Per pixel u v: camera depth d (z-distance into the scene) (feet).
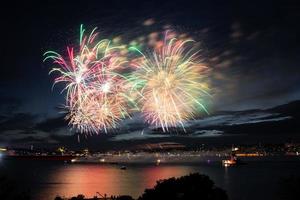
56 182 461.37
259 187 373.81
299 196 143.54
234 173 623.77
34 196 306.96
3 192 104.63
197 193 109.50
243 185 398.42
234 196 296.10
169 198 109.91
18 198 106.01
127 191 349.00
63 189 370.32
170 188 111.86
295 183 151.23
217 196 110.52
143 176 568.00
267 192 316.81
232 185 401.29
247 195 302.04
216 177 532.73
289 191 148.77
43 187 388.98
